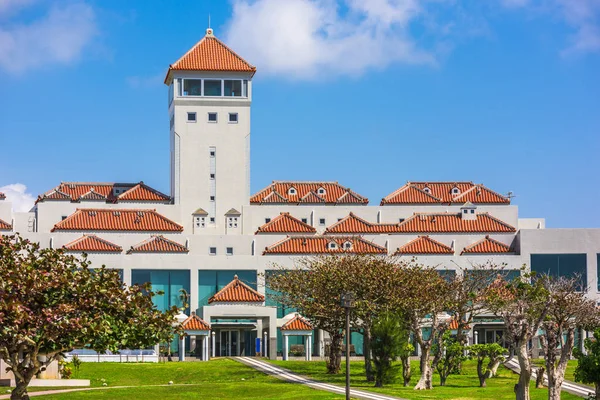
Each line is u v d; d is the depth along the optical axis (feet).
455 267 388.57
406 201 433.89
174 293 379.55
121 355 329.31
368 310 274.16
